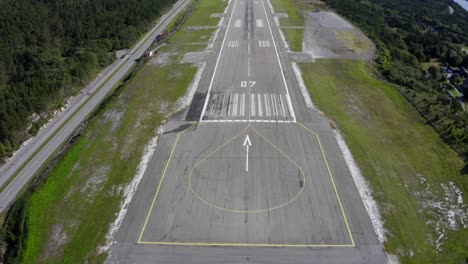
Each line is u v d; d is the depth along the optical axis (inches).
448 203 1191.6
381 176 1302.9
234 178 1291.8
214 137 1523.1
